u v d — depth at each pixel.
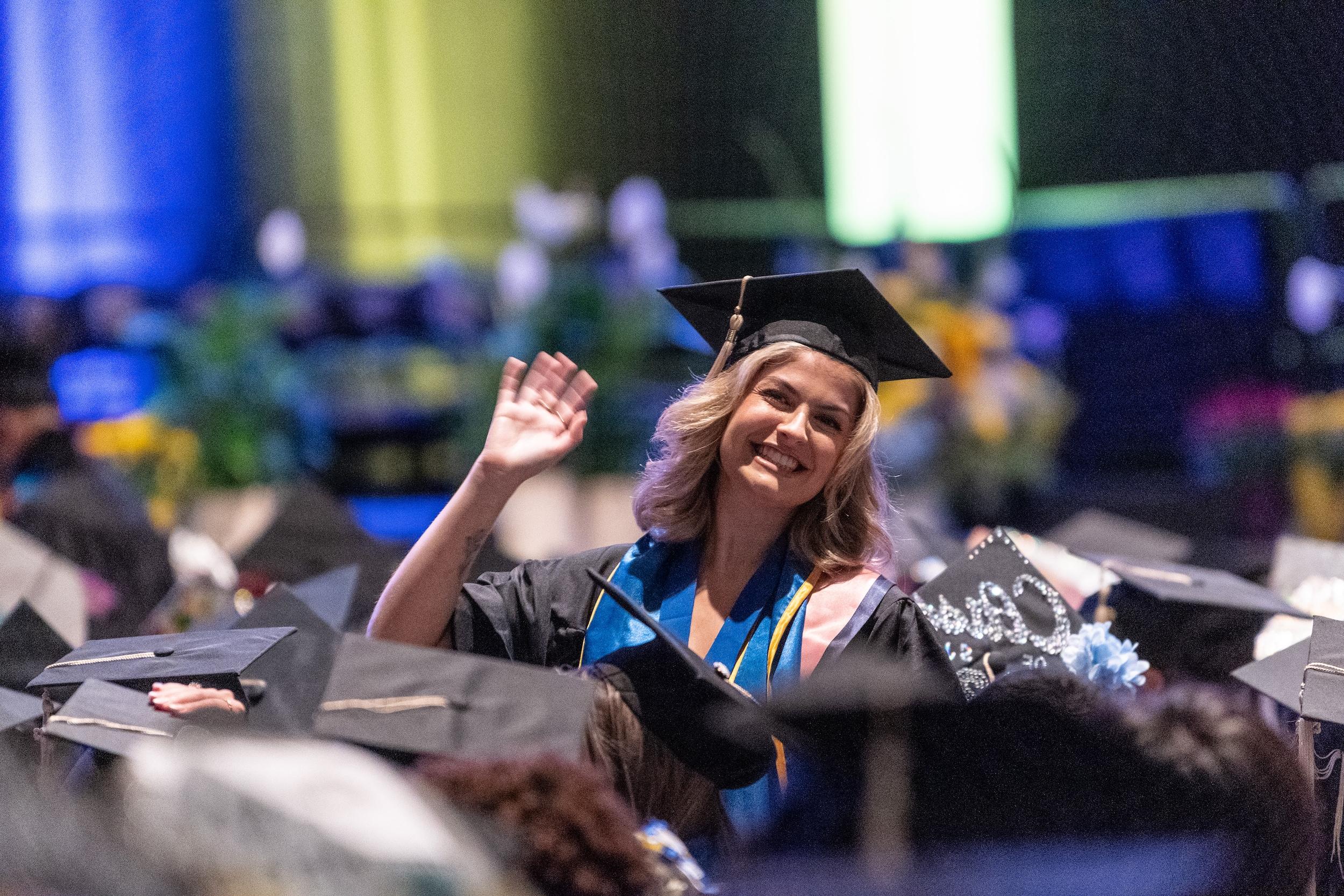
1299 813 4.09
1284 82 24.77
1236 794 4.01
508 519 21.58
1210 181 25.72
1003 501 22.91
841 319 7.09
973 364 22.89
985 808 4.00
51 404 12.70
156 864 2.66
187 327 23.83
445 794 3.71
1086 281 27.12
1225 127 25.52
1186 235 25.94
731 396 6.91
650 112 31.41
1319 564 9.16
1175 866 3.88
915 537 10.05
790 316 7.09
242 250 30.70
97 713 5.89
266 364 23.16
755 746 5.84
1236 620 8.41
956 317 23.05
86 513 12.20
